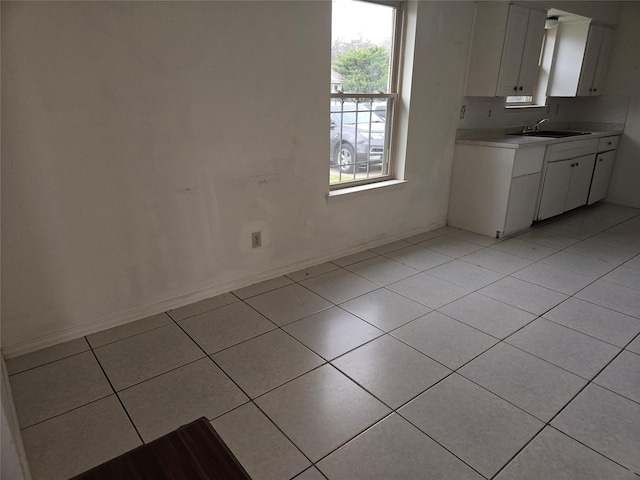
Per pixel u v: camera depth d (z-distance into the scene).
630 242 3.79
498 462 1.49
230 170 2.49
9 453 1.12
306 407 1.74
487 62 3.62
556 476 1.44
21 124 1.80
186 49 2.15
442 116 3.68
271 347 2.14
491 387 1.87
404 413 1.71
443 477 1.43
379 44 3.14
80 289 2.15
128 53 1.99
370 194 3.35
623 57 4.87
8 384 1.75
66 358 2.03
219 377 1.92
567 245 3.69
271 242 2.84
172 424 1.65
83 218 2.06
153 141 2.17
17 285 1.97
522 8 3.56
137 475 1.43
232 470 1.45
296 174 2.81
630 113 4.91
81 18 1.84
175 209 2.34
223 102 2.35
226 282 2.70
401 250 3.51
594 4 4.30
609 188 5.24
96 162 2.03
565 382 1.91
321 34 2.64
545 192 4.09
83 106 1.93
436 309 2.55
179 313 2.45
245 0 2.28
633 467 1.47
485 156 3.74
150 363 2.01
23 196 1.88
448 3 3.33
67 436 1.58
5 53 1.70
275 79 2.52
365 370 1.97
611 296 2.74
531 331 2.32
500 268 3.17
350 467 1.46
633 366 2.03
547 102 4.95
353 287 2.82
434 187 3.89
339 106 3.04
